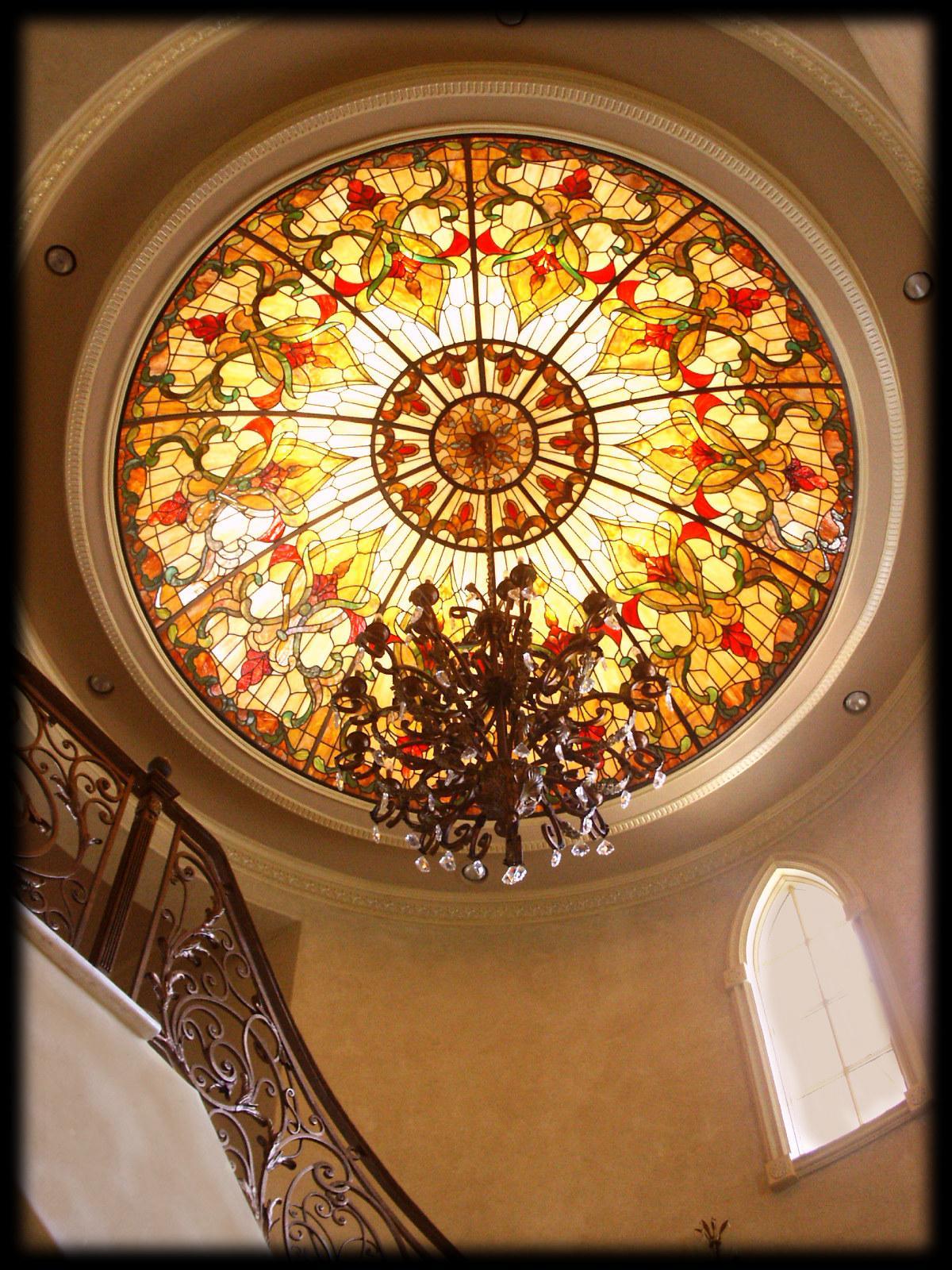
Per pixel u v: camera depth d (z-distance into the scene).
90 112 5.81
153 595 8.23
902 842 7.79
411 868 9.48
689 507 8.41
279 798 8.95
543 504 8.61
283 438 8.06
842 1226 6.64
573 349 7.86
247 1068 5.05
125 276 6.56
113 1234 3.22
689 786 8.93
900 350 6.88
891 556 7.59
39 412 7.00
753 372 7.66
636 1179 7.68
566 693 6.42
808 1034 7.82
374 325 7.68
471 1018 8.89
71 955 3.95
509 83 6.24
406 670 6.42
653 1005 8.60
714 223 6.95
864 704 8.34
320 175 6.68
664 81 6.20
